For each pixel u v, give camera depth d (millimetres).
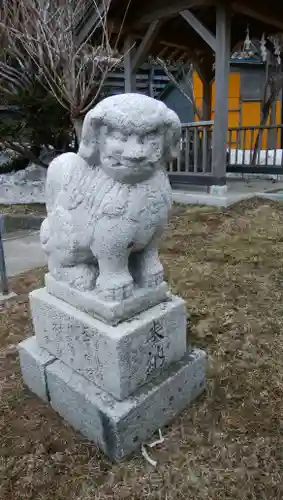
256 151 7438
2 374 2053
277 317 2482
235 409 1777
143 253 1657
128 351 1495
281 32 6496
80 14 4906
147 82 12008
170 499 1384
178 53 8031
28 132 5988
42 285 3064
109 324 1521
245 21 6207
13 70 5523
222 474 1468
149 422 1603
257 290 2850
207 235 4117
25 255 3898
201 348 2201
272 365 2049
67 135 6387
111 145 1314
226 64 4926
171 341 1707
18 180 6691
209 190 5473
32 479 1470
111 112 1273
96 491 1418
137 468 1495
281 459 1524
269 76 8750
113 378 1509
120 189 1404
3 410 1796
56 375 1707
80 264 1662
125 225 1426
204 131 5430
